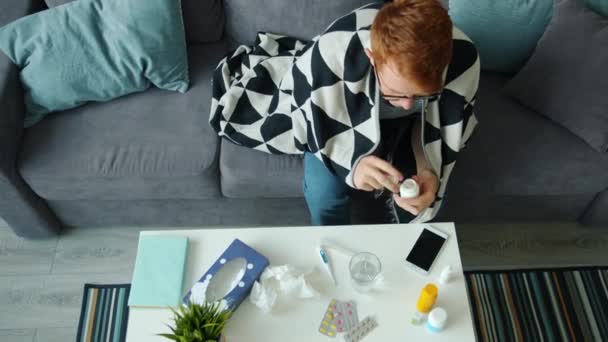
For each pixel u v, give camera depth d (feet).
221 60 5.37
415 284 3.76
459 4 4.97
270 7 5.16
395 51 3.06
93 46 4.82
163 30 4.88
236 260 3.83
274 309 3.65
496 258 5.56
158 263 3.80
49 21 4.81
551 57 4.83
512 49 5.07
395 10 3.13
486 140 4.88
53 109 4.93
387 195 4.87
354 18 3.99
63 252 5.60
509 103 5.11
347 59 3.89
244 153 4.80
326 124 4.18
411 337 3.53
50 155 4.70
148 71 4.93
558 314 5.13
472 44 3.88
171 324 3.59
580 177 4.81
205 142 4.81
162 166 4.69
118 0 4.85
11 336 5.05
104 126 4.90
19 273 5.44
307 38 5.34
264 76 4.94
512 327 5.05
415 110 4.23
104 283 5.37
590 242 5.68
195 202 5.28
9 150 4.56
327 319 3.60
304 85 4.26
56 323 5.14
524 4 4.89
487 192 4.85
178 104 5.07
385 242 3.96
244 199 5.25
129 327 3.58
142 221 5.61
